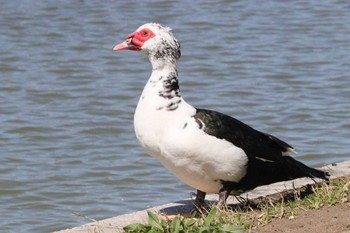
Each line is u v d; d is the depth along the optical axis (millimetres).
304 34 22938
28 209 12250
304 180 9531
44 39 22312
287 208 8352
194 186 8633
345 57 20656
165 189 13000
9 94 18016
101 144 15148
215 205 8586
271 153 8617
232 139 8391
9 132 15688
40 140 15320
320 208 8250
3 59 20516
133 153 14688
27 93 18062
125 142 15258
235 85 18625
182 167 8398
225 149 8328
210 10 25547
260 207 8586
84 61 20516
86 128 15953
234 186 8594
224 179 8500
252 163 8500
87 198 12641
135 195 12742
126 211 12070
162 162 8555
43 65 20172
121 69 19906
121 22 24000
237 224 7789
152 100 8453
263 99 17625
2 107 17109
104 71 19781
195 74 19469
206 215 8453
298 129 15781
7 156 14477
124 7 25656
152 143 8438
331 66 19922
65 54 21047
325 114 16562
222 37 22703
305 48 21578
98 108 17156
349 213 8000
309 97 17703
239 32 23172
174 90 8492
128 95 17984
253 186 8680
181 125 8305
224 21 24312
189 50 21484
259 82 18828
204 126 8297
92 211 12086
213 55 21016
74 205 12383
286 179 8805
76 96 17922
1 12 24578
